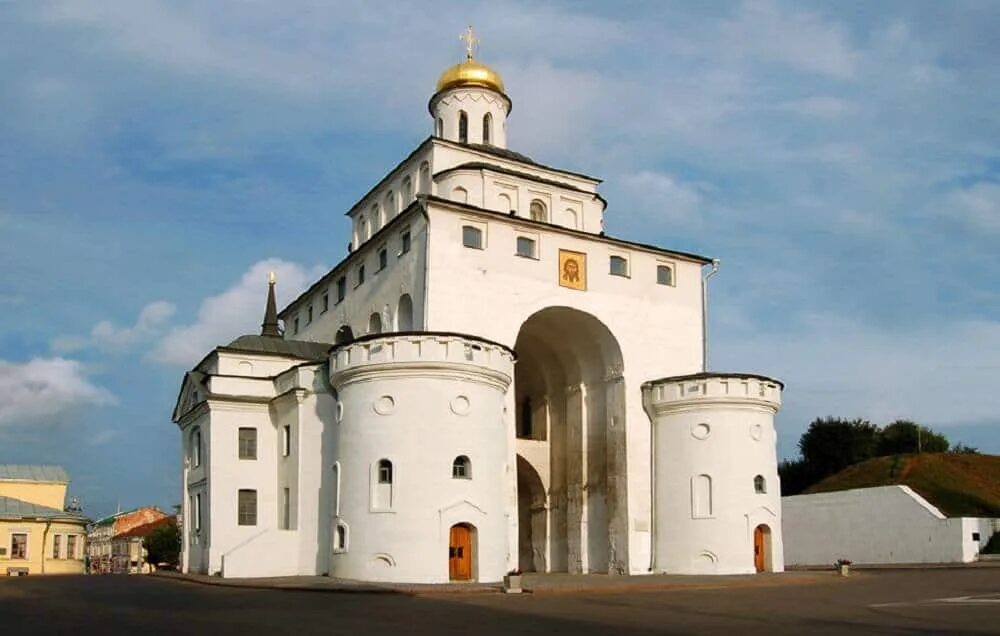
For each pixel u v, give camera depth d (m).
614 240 42.12
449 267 37.69
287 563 36.34
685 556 38.97
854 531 53.19
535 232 40.19
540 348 45.59
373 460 32.88
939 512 49.25
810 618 18.20
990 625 16.39
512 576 26.72
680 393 40.19
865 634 15.16
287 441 39.59
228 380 40.78
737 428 39.31
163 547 89.12
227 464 40.19
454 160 44.78
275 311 53.66
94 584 33.00
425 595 25.59
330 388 37.41
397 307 39.44
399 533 31.88
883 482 60.62
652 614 19.50
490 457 33.66
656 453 40.94
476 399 33.56
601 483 42.00
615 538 40.53
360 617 19.12
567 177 47.16
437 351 33.03
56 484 73.31
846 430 77.38
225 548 39.47
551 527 44.62
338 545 33.56
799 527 56.53
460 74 48.94
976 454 64.50
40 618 19.36
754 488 39.06
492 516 33.22
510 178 44.12
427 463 32.34
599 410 42.72
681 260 44.19
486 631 16.30
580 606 21.72
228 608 21.58
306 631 16.47
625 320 41.84
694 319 43.81
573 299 40.53
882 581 30.80
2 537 65.06
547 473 45.22
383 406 33.16
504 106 49.53
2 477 72.06
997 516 52.00
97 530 142.00
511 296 38.88
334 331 45.91
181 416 45.75
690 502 39.22
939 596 23.42
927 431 80.19
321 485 36.72
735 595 25.36
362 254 43.44
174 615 19.86
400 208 47.00
